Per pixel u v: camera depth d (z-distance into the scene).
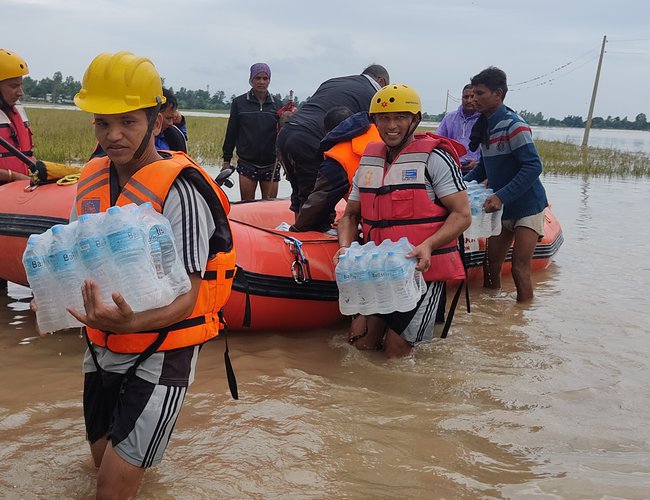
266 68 8.83
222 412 3.62
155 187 2.46
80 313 2.33
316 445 3.29
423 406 3.80
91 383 2.75
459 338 5.04
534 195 5.97
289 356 4.58
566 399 3.94
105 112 2.39
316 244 5.12
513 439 3.44
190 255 2.44
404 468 3.11
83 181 2.62
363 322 4.74
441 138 4.55
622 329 5.34
